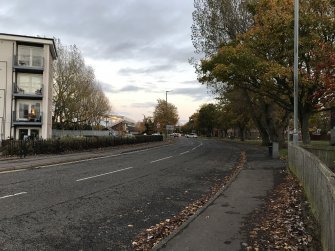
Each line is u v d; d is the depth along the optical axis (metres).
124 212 8.88
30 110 43.72
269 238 6.54
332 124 31.00
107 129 78.12
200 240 6.48
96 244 6.46
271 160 22.64
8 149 23.89
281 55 26.73
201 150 36.00
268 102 39.50
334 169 16.09
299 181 12.25
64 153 27.52
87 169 17.61
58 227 7.45
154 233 7.18
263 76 25.58
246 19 37.16
